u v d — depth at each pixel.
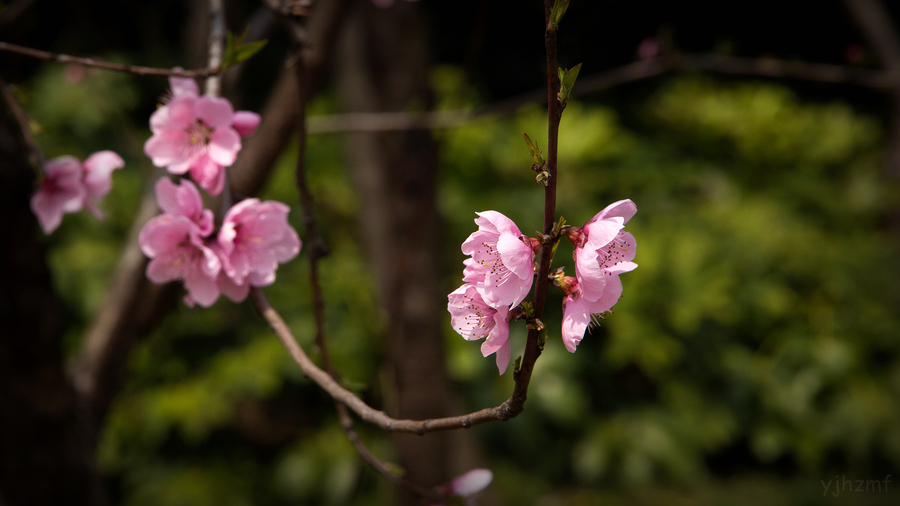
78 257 4.30
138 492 4.03
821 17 6.51
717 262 4.84
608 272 0.75
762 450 4.58
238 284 1.03
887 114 6.68
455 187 4.74
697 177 5.40
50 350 1.38
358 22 2.50
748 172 5.81
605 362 4.66
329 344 4.05
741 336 5.00
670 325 4.76
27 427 1.37
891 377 4.81
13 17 1.55
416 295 2.25
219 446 4.39
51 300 1.39
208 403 4.10
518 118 5.32
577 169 5.01
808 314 4.95
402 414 2.18
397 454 2.18
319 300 1.15
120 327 1.54
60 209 1.25
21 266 1.31
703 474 4.50
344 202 4.57
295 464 4.08
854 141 5.90
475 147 4.92
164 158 1.07
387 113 2.50
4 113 1.29
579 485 4.44
